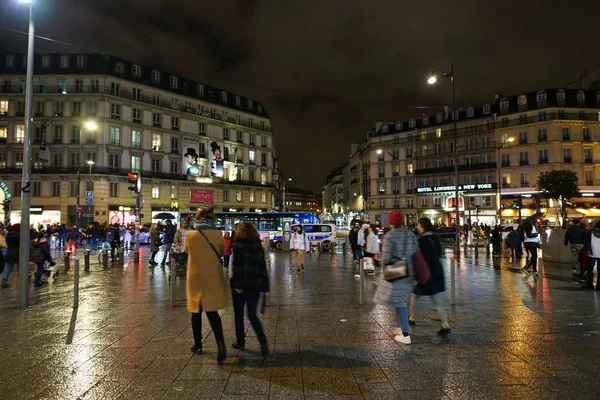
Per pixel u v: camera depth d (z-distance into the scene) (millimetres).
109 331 6730
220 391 4281
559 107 55219
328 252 26406
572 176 44281
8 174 48062
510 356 5316
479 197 60406
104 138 48500
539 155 55625
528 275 13727
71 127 48656
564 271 14578
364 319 7438
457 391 4242
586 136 55094
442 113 67375
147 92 53094
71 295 10234
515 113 58000
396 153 71438
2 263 11141
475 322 7125
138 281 12688
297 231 15008
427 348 5668
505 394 4164
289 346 5820
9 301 9500
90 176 47688
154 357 5398
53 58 49562
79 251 26906
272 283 12062
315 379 4586
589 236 10695
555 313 7809
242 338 5617
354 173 95188
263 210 66875
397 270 5773
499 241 20969
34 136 48938
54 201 48406
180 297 9852
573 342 5914
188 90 58156
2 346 5918
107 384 4496
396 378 4594
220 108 61594
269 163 69500
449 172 63719
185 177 55938
